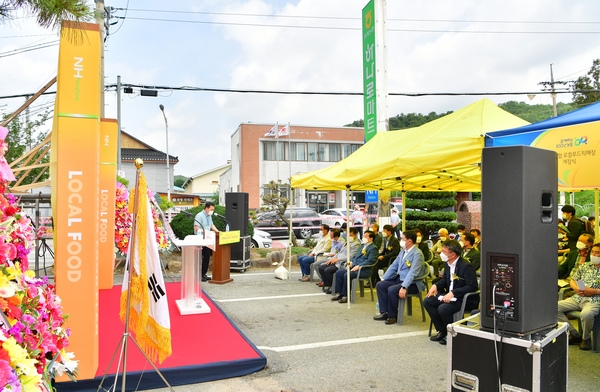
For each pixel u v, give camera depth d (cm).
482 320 324
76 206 387
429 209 1744
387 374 458
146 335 361
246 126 3581
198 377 435
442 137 546
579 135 427
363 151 791
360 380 443
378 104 1032
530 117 3422
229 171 4362
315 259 981
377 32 1031
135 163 355
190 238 686
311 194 3559
